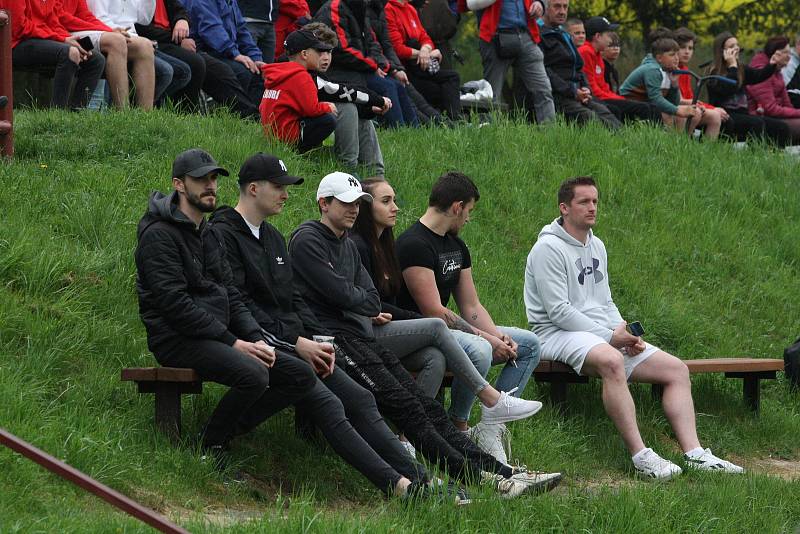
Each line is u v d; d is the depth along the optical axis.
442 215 24.16
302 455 21.12
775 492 22.31
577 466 23.69
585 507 20.39
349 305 21.39
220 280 20.11
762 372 28.75
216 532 16.42
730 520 20.56
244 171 20.88
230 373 19.27
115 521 16.23
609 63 49.47
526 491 20.33
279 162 20.89
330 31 34.31
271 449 21.02
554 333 25.58
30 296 23.55
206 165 19.94
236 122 35.47
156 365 22.84
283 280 20.88
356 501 20.31
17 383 19.86
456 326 23.77
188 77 37.50
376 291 22.28
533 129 41.75
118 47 34.84
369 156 35.44
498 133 40.47
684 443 24.78
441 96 43.66
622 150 41.66
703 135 48.41
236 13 40.16
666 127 46.16
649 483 22.91
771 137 51.28
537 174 39.16
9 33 29.12
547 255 25.66
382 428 20.23
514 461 22.77
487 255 33.72
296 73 33.97
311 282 21.52
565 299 25.48
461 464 20.66
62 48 33.69
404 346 22.17
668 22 74.19
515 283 32.34
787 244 39.84
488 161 39.03
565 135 41.31
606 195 38.88
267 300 20.66
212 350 19.34
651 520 20.00
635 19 74.44
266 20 42.09
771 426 28.17
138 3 37.59
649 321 32.66
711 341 33.16
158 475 18.64
